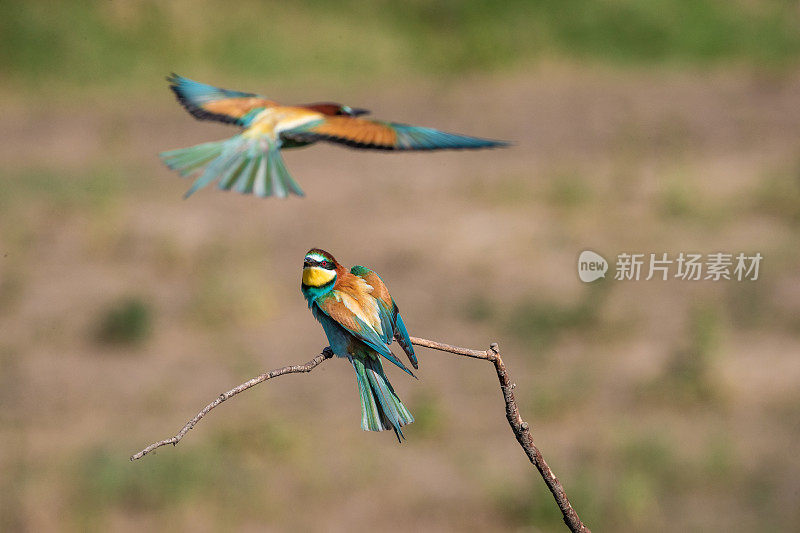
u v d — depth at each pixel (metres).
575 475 10.48
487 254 16.97
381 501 10.31
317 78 29.84
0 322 14.91
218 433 11.59
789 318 14.13
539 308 14.72
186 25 30.16
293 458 11.10
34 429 11.77
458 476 10.73
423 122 25.23
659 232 17.31
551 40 31.72
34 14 29.05
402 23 32.34
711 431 11.44
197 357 13.91
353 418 12.12
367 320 4.89
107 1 29.88
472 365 13.32
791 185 19.05
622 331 14.03
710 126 24.39
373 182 21.12
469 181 20.78
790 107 26.08
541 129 24.61
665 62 31.28
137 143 23.81
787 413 11.74
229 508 10.22
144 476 10.60
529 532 9.99
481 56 30.55
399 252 17.28
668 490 10.45
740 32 32.47
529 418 11.94
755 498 10.23
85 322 14.93
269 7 31.72
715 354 12.43
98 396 12.70
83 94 27.84
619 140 23.31
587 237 17.30
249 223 18.77
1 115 26.03
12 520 10.00
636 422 11.69
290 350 14.18
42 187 20.30
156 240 17.73
